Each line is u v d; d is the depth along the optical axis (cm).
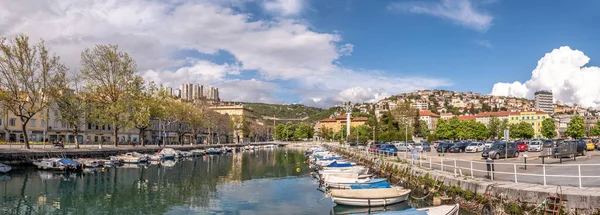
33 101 5756
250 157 9138
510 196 2077
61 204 3128
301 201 3247
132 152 7069
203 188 3972
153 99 8100
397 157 4794
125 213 2856
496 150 4656
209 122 12662
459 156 5478
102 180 4484
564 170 3130
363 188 3045
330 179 3650
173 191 3784
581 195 1770
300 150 13488
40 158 5484
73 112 6562
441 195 2738
